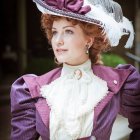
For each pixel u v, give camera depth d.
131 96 1.30
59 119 1.22
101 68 1.33
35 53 10.20
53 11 1.19
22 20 9.20
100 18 1.21
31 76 1.33
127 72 1.32
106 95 1.26
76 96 1.26
